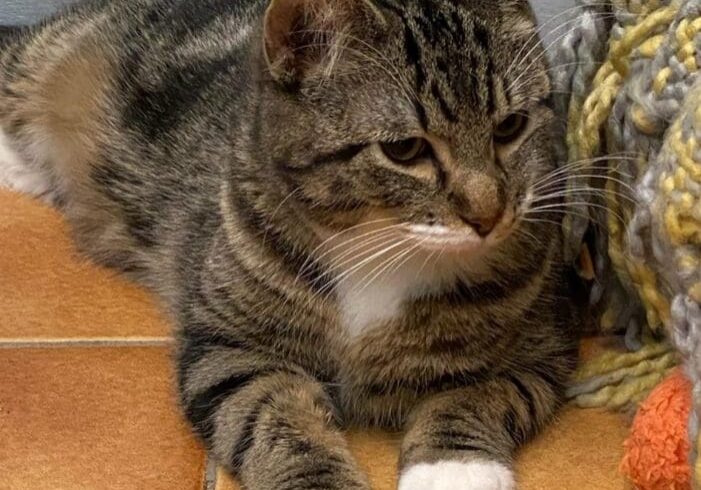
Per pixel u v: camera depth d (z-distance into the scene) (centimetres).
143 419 48
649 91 44
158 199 56
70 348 52
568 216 50
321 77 44
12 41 66
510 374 48
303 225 46
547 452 46
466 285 47
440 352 47
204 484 45
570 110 49
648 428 42
